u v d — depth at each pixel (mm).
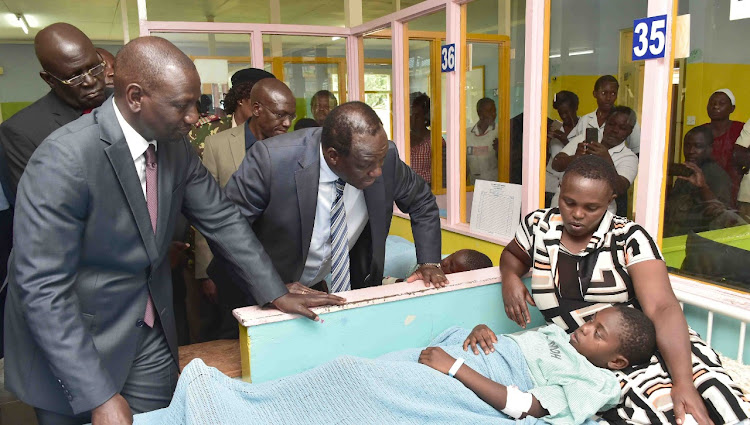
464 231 2588
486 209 2482
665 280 1328
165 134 1133
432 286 1584
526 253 1614
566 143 2121
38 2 7000
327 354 1464
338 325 1459
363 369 1215
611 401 1244
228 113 2727
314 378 1200
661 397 1203
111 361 1234
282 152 1544
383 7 6742
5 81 10508
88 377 1071
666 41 1589
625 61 1849
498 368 1356
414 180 1774
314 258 1734
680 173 1660
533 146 2145
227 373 1547
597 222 1400
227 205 1417
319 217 1640
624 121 1858
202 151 2602
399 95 3039
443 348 1426
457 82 2568
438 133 2820
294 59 3383
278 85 2180
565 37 2027
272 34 3301
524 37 2170
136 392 1344
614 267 1393
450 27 2523
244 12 7715
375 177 1396
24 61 10609
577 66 2010
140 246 1216
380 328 1521
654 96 1640
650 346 1271
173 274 2445
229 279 1979
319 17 8047
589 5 1931
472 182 2582
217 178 2340
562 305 1463
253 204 1570
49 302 1058
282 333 1396
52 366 1063
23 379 1188
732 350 1478
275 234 1608
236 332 2123
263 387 1202
